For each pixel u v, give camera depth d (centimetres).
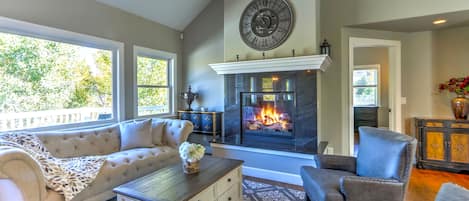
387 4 349
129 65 398
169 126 356
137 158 277
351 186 178
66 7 313
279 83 363
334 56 386
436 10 320
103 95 366
